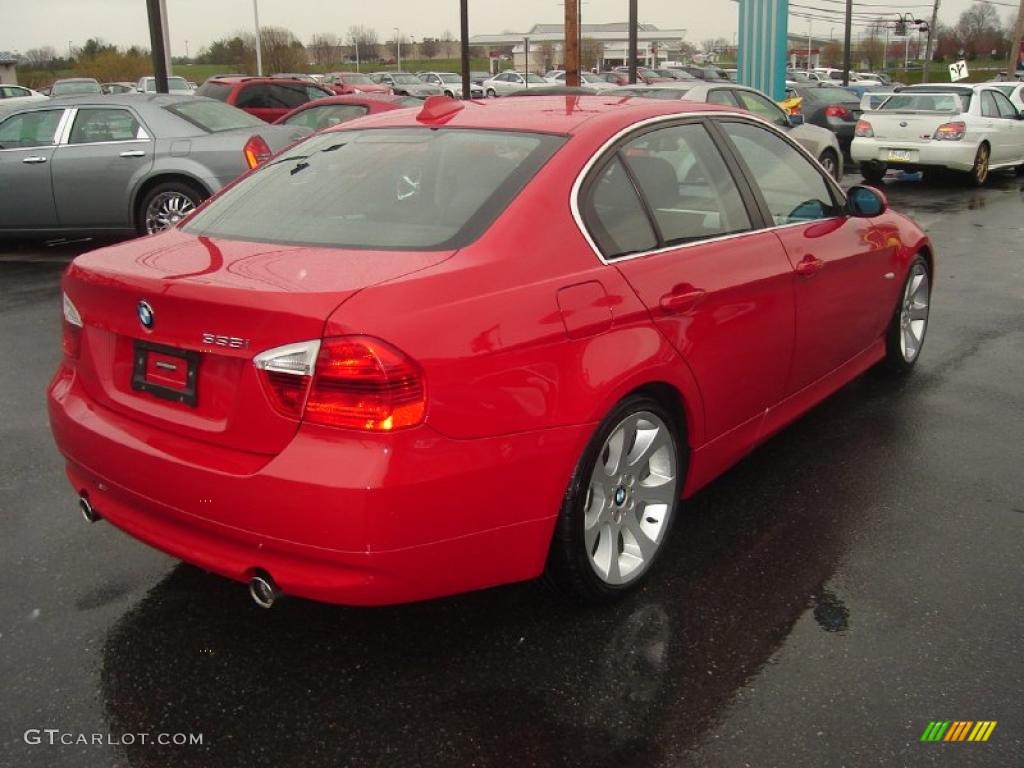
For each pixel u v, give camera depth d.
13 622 3.19
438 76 51.19
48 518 3.95
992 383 5.57
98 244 10.88
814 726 2.65
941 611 3.22
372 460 2.48
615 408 3.06
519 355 2.74
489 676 2.89
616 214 3.26
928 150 15.91
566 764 2.53
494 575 2.82
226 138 9.75
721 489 4.18
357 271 2.73
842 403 5.25
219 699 2.80
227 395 2.69
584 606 3.22
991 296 7.84
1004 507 3.98
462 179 3.21
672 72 47.09
